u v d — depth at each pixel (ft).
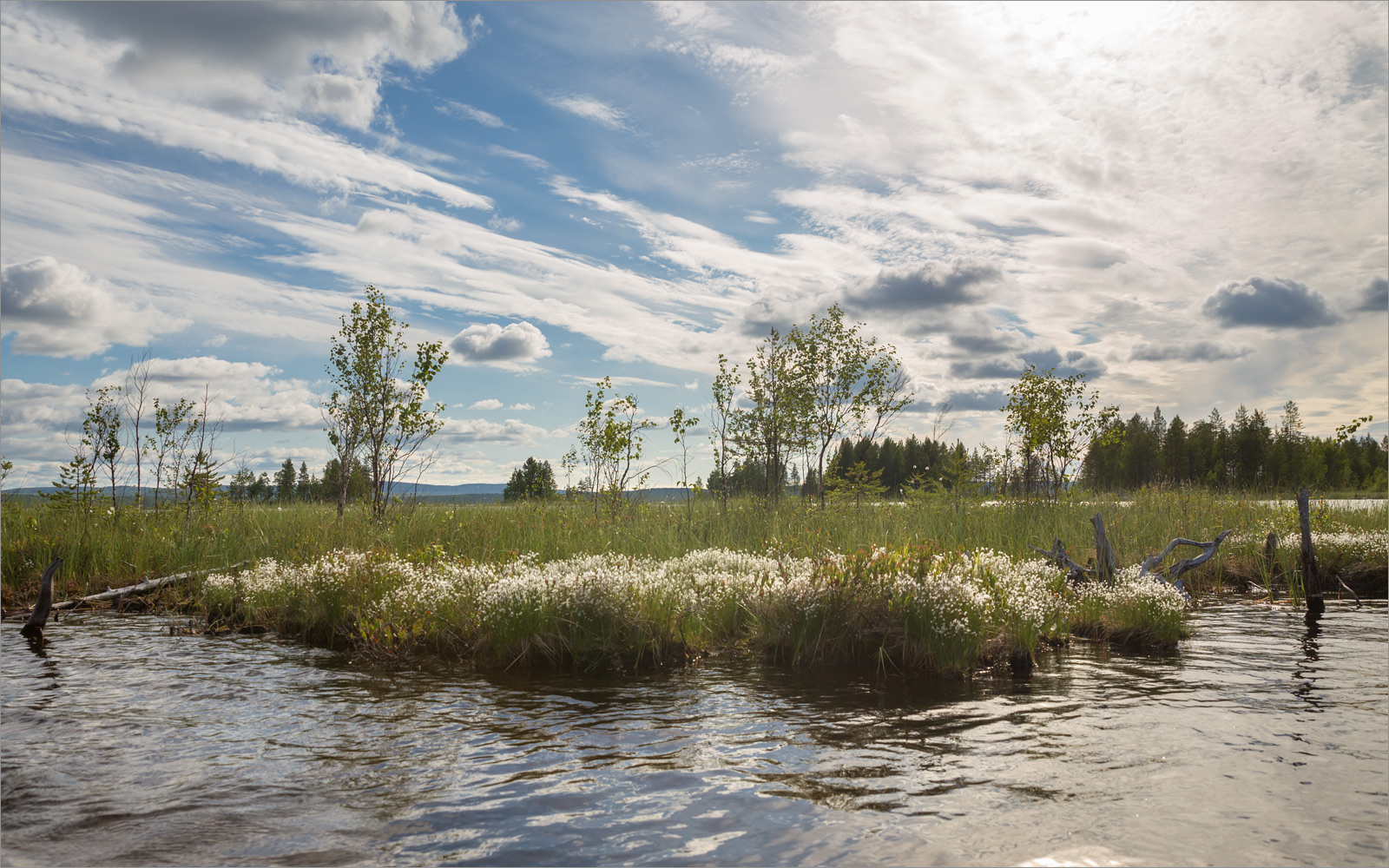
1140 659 26.18
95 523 47.91
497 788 14.49
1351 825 12.48
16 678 23.48
